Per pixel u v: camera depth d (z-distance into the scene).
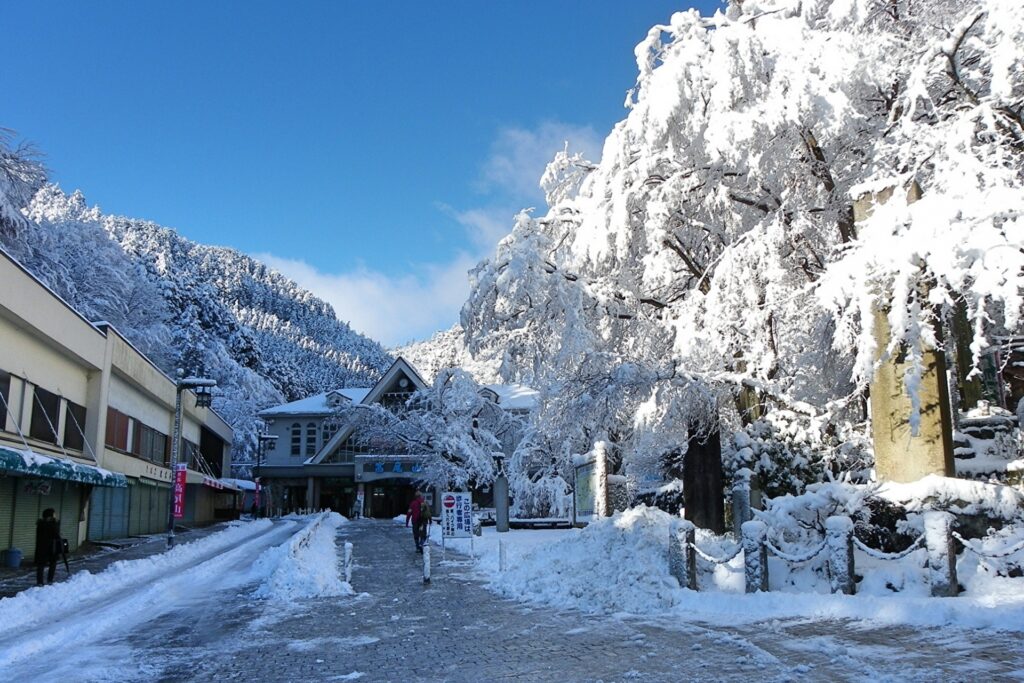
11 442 21.39
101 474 26.73
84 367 28.23
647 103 17.39
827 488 12.52
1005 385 23.27
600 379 18.03
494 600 14.02
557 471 42.62
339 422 65.69
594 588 12.87
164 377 40.19
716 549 13.28
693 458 18.78
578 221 20.56
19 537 22.42
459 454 44.81
